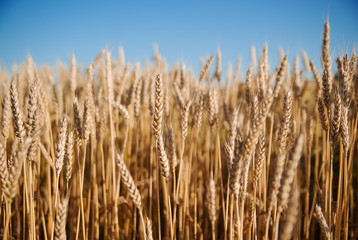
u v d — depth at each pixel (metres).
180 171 0.52
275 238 0.37
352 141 0.56
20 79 0.70
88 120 0.50
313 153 0.93
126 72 0.78
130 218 0.64
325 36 0.62
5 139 0.45
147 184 0.73
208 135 0.82
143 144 0.81
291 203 0.35
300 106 0.84
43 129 0.57
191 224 0.66
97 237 0.59
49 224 0.56
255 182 0.44
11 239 0.52
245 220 0.59
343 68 0.52
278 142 0.47
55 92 0.71
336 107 0.47
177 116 0.83
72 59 0.78
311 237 0.65
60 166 0.44
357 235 0.61
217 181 0.71
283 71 0.59
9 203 0.38
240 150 0.40
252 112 0.53
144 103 0.78
